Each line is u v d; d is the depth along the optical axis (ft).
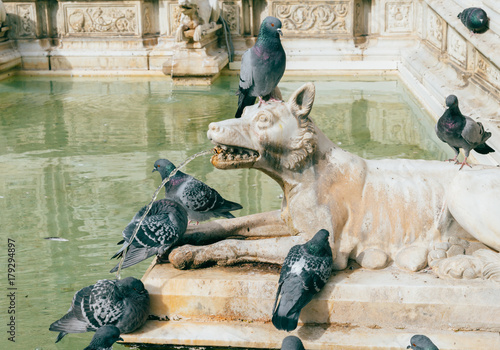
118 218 19.22
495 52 24.40
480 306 11.43
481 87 26.37
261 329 11.90
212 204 14.85
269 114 12.03
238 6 42.37
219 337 11.75
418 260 12.23
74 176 23.04
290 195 12.59
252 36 43.09
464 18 27.12
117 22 42.93
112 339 10.85
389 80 40.19
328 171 12.57
